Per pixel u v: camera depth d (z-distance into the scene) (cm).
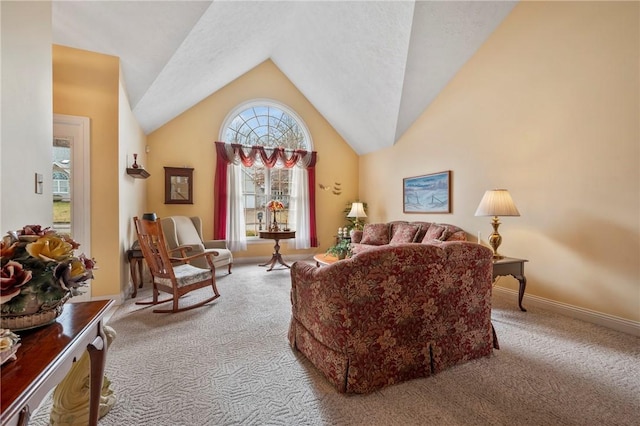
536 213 320
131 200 388
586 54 278
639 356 209
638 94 245
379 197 602
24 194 143
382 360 169
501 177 360
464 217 413
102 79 310
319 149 636
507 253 351
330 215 647
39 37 159
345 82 508
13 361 79
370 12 379
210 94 541
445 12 347
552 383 175
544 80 313
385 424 142
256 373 187
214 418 147
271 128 605
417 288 173
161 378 181
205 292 369
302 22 461
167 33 288
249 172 596
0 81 124
